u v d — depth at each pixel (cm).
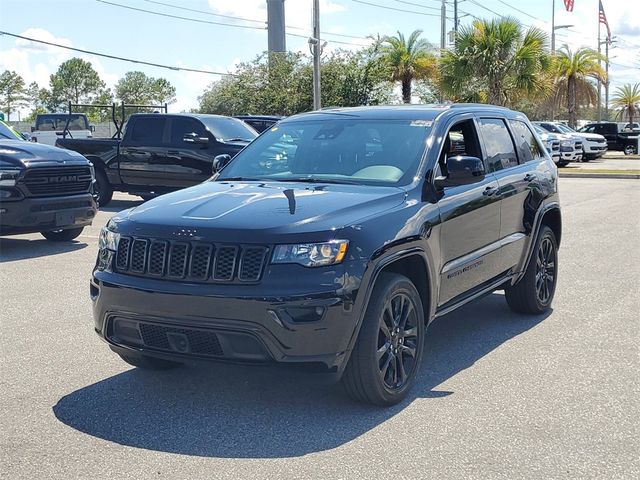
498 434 453
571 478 396
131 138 1630
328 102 3934
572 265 999
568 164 3541
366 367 475
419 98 4619
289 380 550
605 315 743
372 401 490
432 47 4353
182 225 471
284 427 466
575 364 589
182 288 455
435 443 441
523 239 691
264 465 413
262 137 652
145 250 476
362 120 620
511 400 511
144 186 1630
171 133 1584
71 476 401
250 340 445
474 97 3694
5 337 666
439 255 545
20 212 1049
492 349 632
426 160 562
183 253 463
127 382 551
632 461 415
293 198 503
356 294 456
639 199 1888
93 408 500
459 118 625
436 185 555
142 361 550
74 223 1122
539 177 726
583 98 5231
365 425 468
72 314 746
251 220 465
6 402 511
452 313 758
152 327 469
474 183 589
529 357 609
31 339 660
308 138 618
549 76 3544
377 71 3972
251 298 439
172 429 464
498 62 3328
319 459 420
